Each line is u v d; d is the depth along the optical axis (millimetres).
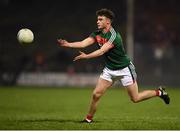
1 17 121438
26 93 77812
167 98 33594
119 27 118250
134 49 104000
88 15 121438
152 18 113438
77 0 122500
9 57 110375
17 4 123062
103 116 39906
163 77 103312
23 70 104188
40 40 117188
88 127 29562
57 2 123375
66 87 98812
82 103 59031
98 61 105062
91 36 31000
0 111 47250
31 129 28703
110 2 121625
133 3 112625
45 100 63562
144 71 103188
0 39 116750
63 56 108438
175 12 114750
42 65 105750
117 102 60031
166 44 109500
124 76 31531
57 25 120438
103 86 31703
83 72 104938
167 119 36000
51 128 29125
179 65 103750
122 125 30672
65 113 44844
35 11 122688
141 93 32625
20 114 43344
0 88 91625
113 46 30562
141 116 40312
